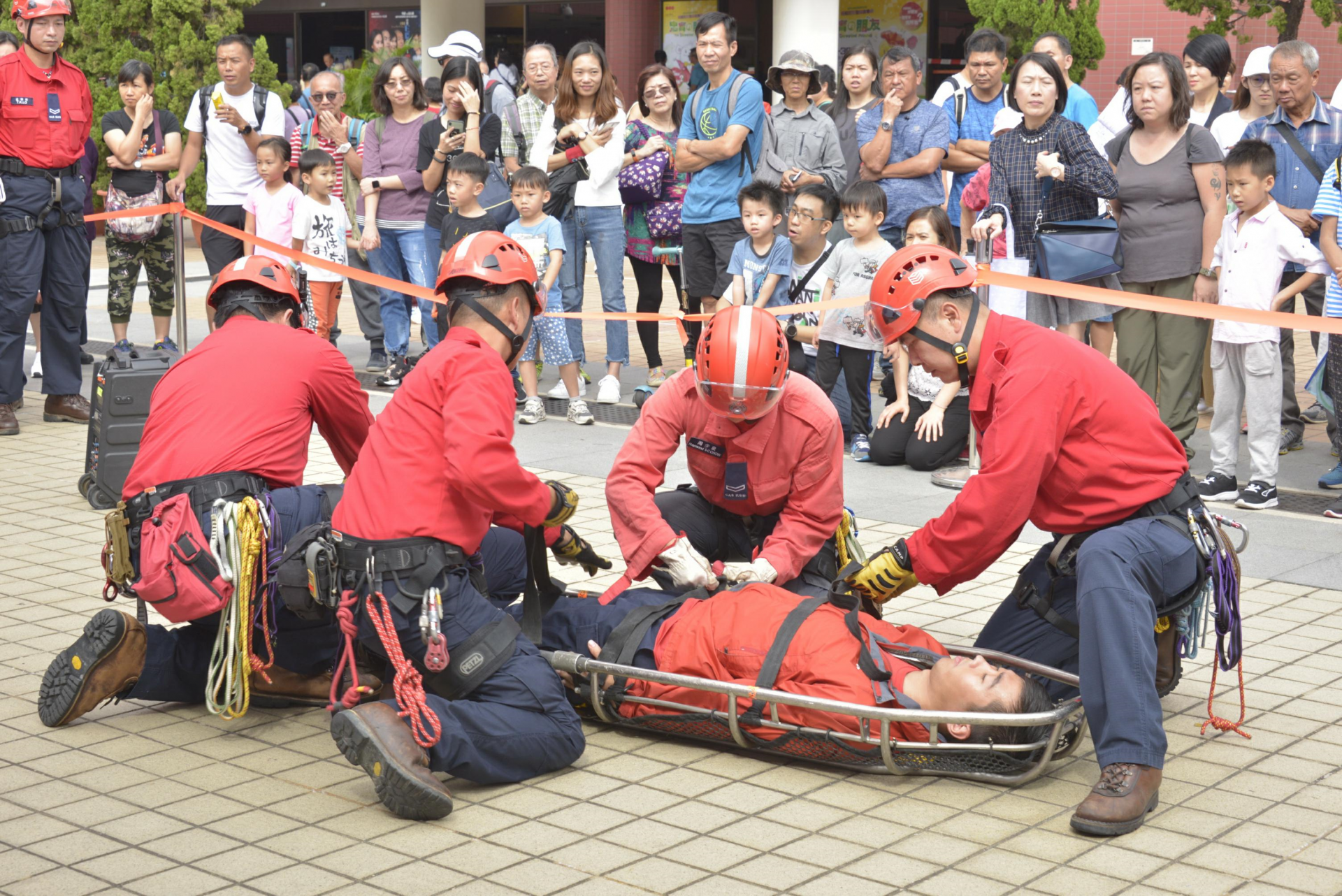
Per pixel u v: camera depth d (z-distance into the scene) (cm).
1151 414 385
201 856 330
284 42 2489
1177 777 379
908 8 2030
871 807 360
